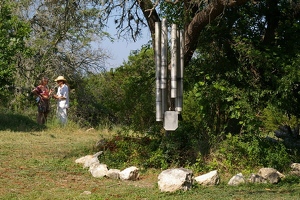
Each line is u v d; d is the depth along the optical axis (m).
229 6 10.34
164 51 8.57
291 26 11.66
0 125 17.83
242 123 10.77
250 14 11.73
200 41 11.43
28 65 22.47
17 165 10.67
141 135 12.25
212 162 10.51
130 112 12.18
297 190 8.96
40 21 22.42
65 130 18.08
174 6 11.91
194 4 10.86
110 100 13.01
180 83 8.60
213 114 11.21
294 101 11.67
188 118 11.52
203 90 11.00
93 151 12.56
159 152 10.84
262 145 10.84
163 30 8.60
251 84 11.06
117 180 9.66
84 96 22.47
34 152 12.59
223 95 10.87
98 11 11.70
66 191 8.56
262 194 8.52
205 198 8.19
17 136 15.53
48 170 10.28
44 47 22.59
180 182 8.62
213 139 10.83
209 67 11.27
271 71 11.13
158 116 8.53
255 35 11.73
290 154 11.84
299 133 14.56
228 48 11.38
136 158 11.05
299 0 11.60
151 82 12.04
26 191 8.52
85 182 9.38
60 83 19.55
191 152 10.81
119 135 12.65
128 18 12.17
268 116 11.41
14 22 17.67
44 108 19.41
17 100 21.66
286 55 11.14
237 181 9.38
